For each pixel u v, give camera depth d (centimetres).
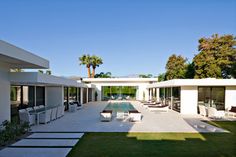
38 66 1185
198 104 1795
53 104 1864
